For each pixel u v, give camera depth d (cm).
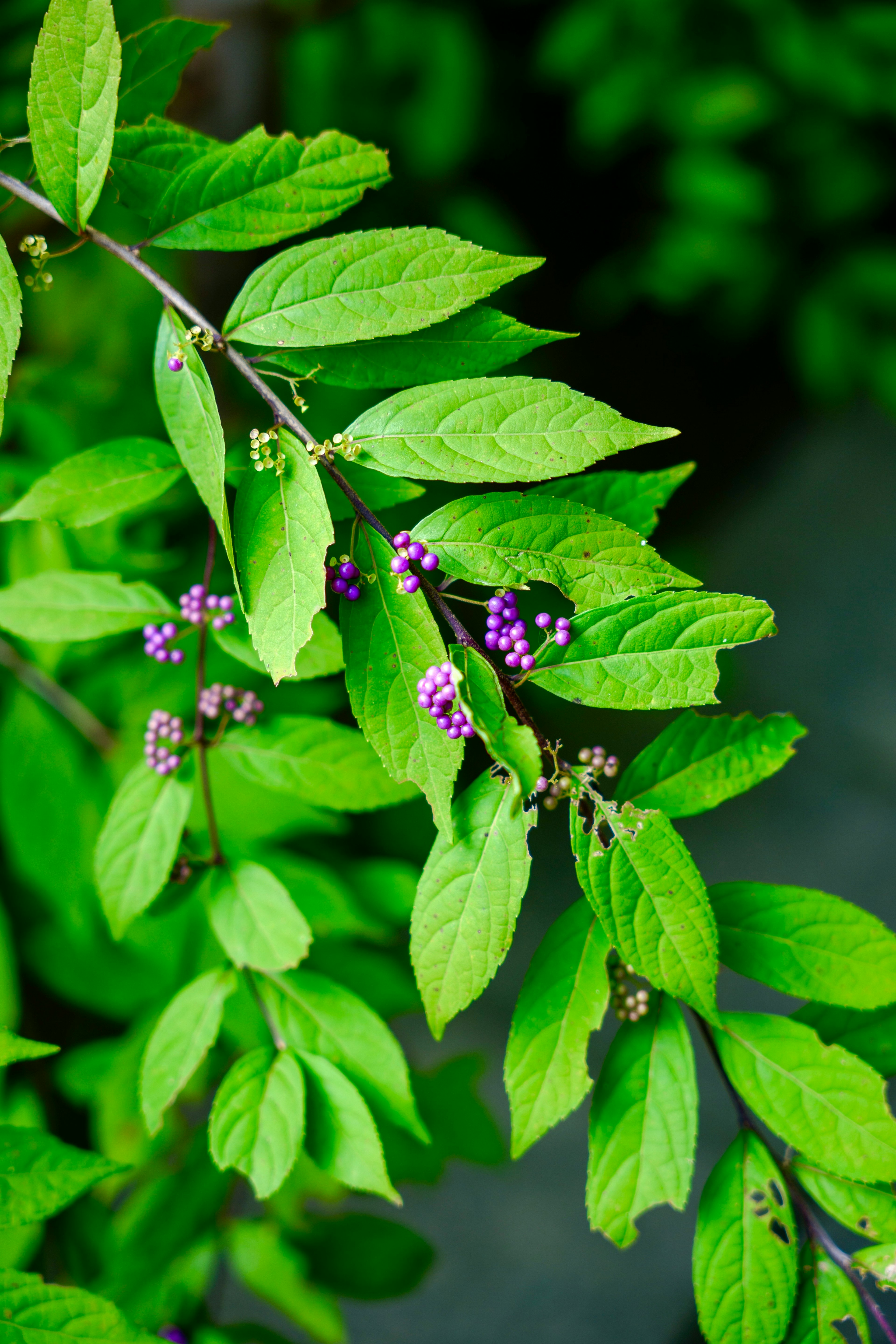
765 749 68
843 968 67
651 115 215
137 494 70
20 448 92
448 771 64
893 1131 66
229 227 67
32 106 65
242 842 81
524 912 186
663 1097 67
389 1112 70
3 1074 84
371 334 65
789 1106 66
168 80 72
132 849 71
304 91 178
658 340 264
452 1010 65
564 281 250
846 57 210
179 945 84
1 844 89
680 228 224
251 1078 69
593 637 65
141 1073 74
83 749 85
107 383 106
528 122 238
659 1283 148
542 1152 162
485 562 64
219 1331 81
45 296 122
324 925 81
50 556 83
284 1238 82
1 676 84
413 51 195
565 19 215
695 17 210
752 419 273
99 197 66
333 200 67
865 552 246
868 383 238
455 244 65
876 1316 67
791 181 225
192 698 85
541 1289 147
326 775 72
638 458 254
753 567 246
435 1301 145
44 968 86
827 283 229
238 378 104
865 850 200
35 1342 65
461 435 64
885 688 221
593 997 67
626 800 68
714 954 64
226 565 76
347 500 69
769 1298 66
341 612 65
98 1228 80
